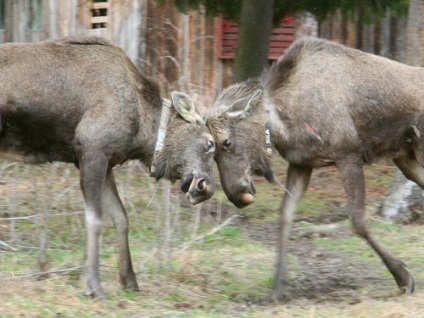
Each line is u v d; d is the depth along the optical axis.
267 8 20.08
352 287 13.54
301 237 16.72
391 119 13.19
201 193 12.25
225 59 25.97
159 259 14.03
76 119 12.11
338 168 12.97
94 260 11.98
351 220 12.92
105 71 12.21
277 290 12.87
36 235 14.91
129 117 12.18
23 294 11.73
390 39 26.00
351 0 20.34
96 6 25.67
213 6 20.77
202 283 13.45
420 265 14.57
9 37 26.02
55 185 17.84
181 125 12.42
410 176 14.05
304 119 12.88
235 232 16.61
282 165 22.48
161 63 25.78
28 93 11.93
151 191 17.75
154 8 25.70
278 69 13.25
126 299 12.05
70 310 11.17
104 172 12.03
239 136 12.70
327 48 13.20
